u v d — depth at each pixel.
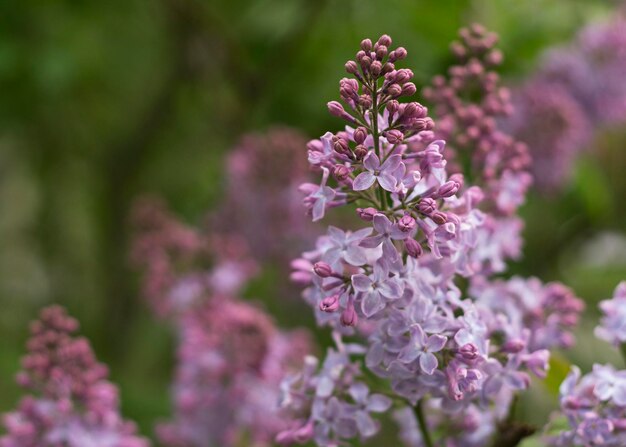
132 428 0.74
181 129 1.33
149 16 1.25
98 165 1.36
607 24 1.12
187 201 1.31
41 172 1.41
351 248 0.61
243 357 0.84
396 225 0.60
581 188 1.12
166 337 1.32
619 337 0.67
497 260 0.67
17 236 1.60
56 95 1.17
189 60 1.22
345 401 0.65
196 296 0.90
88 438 0.72
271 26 1.14
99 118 1.34
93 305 1.41
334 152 0.61
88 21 1.23
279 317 1.14
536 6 1.08
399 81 0.61
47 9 1.14
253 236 1.11
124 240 1.29
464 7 0.97
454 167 0.68
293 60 1.12
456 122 0.70
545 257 1.20
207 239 0.93
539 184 1.05
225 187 1.12
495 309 0.67
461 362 0.62
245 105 1.17
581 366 1.03
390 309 0.62
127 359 1.29
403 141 0.61
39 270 1.56
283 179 1.09
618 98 1.12
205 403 0.84
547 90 1.07
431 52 0.97
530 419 0.81
